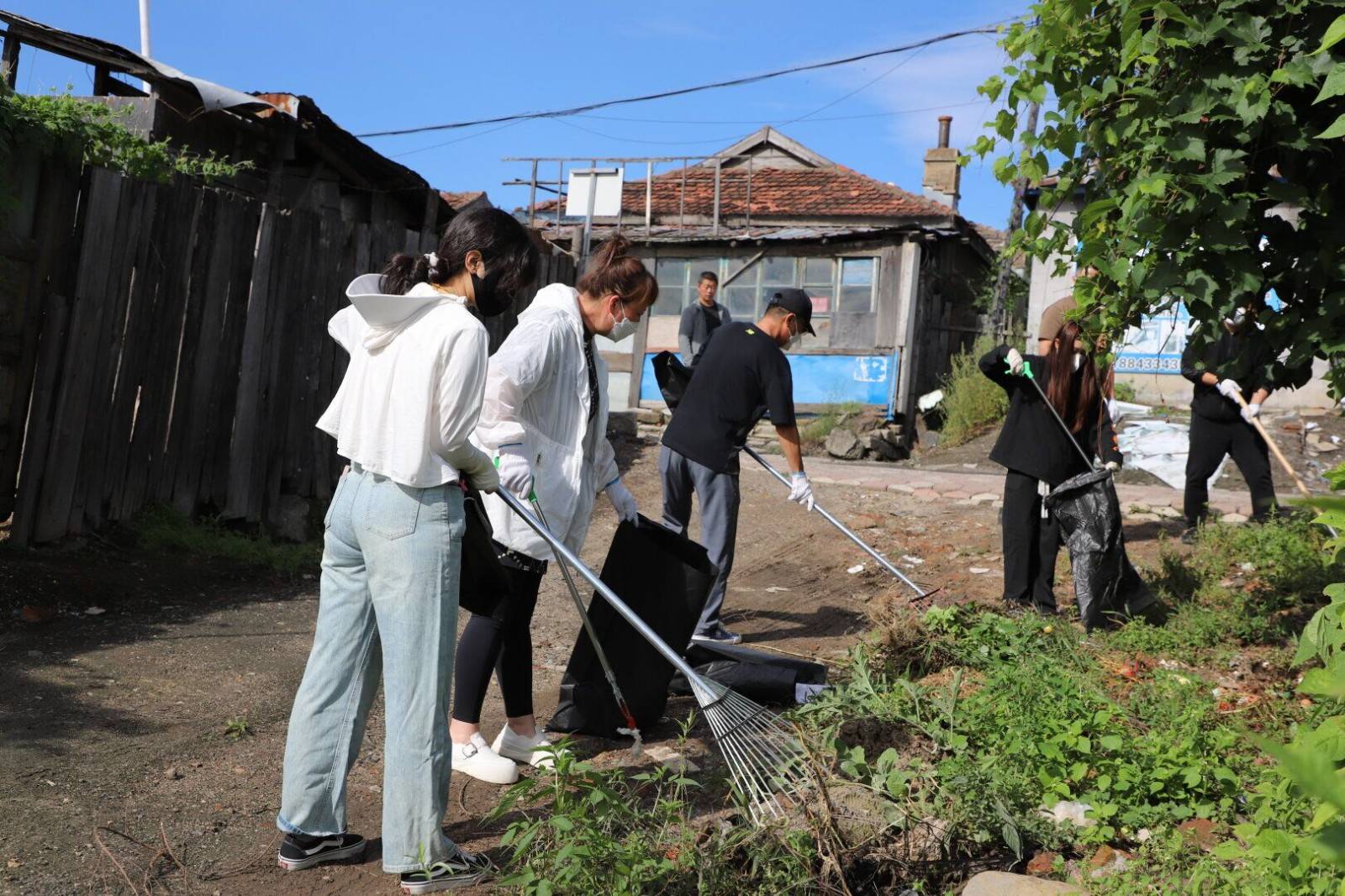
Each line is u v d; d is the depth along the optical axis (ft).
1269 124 12.55
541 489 12.87
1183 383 50.70
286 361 25.23
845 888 9.54
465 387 9.65
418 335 9.77
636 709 13.98
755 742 10.69
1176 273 12.82
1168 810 10.78
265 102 31.48
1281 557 21.24
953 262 62.28
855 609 21.76
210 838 11.07
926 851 10.35
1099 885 9.41
